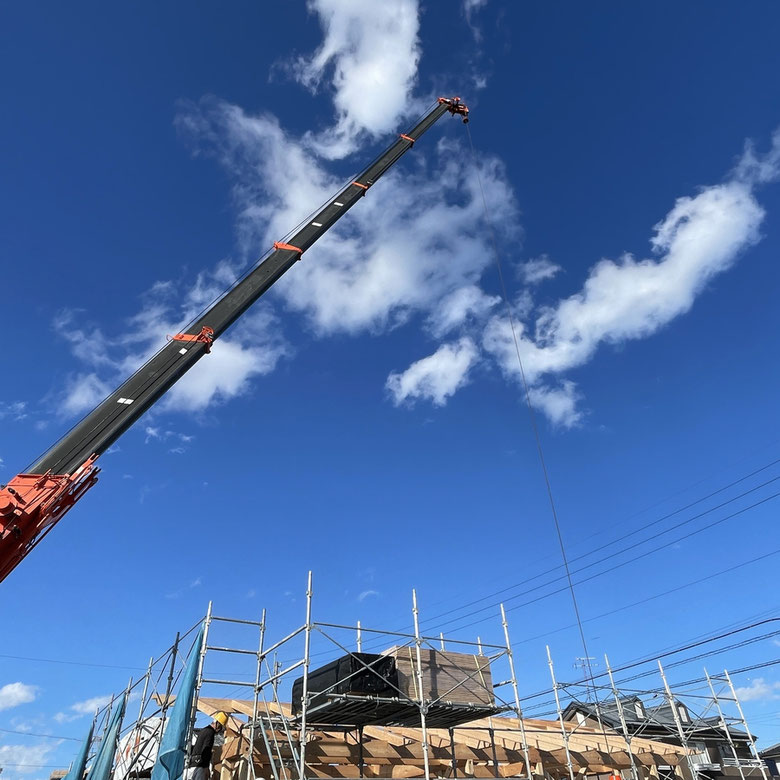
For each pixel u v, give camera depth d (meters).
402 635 15.22
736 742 35.09
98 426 13.33
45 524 11.66
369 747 17.80
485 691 15.84
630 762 23.33
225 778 15.95
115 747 20.41
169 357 15.34
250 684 15.70
